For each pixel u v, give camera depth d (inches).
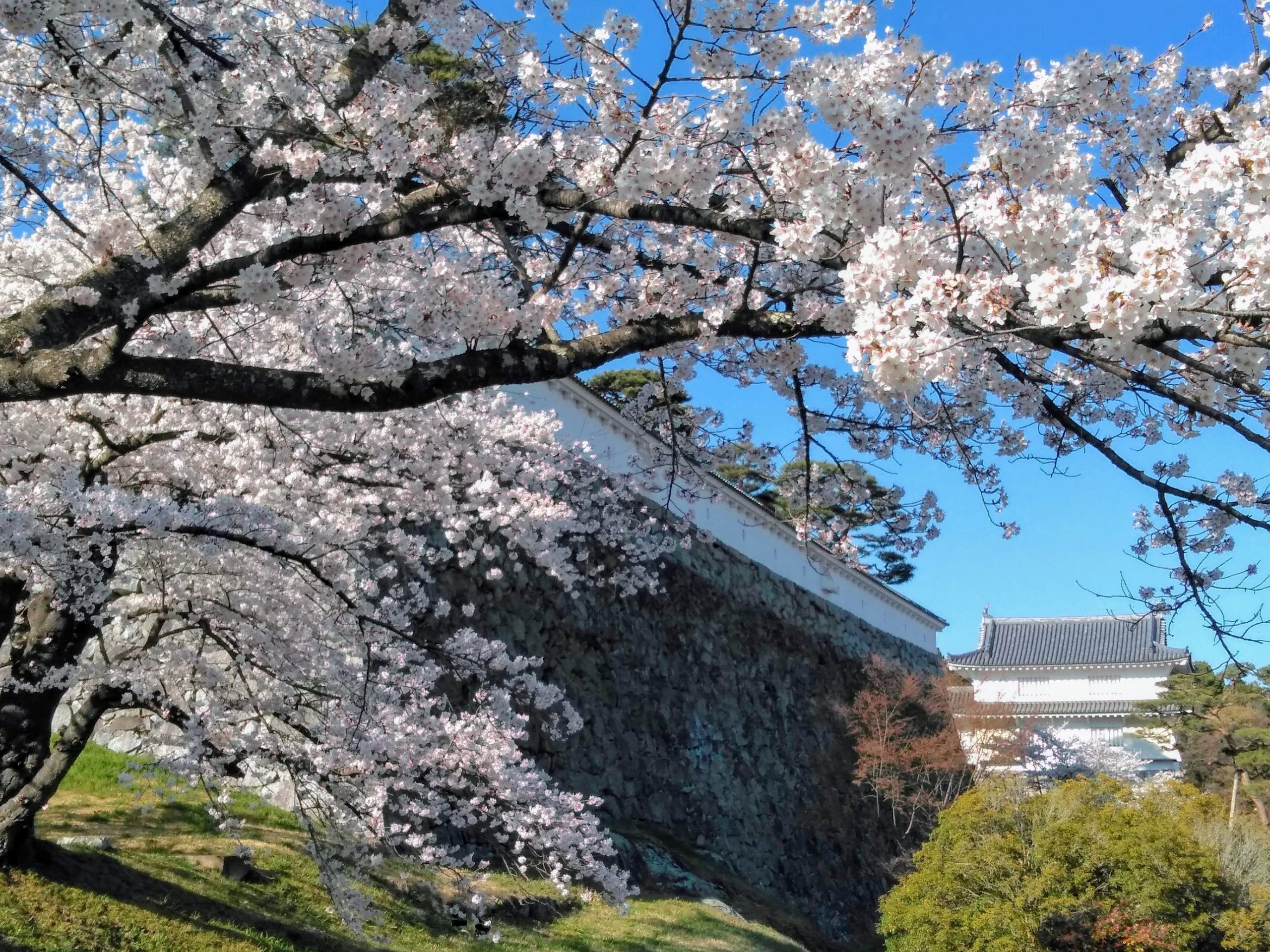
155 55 164.4
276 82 161.9
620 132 158.9
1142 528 210.4
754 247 197.3
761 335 151.8
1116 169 204.5
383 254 205.0
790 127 148.5
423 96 170.7
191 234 148.0
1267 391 123.0
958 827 607.8
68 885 303.0
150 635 307.7
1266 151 119.8
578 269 220.8
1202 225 125.3
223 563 299.4
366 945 358.3
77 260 291.0
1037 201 121.8
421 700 350.6
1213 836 665.6
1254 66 188.5
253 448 298.4
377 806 319.0
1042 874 559.5
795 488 251.3
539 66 176.2
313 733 316.8
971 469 227.6
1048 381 181.9
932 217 174.4
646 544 442.3
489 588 595.5
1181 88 199.0
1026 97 189.5
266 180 159.5
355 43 182.2
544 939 442.9
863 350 122.7
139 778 393.7
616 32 161.5
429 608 537.0
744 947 517.7
